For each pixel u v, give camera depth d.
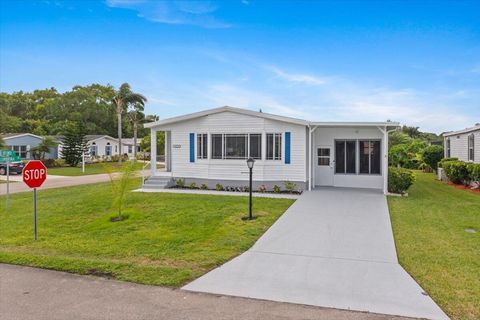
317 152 15.97
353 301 4.32
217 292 4.58
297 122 14.24
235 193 14.04
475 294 4.52
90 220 9.50
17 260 5.86
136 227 8.45
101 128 59.91
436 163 25.19
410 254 6.31
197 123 15.75
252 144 14.99
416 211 10.38
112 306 4.13
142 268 5.44
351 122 13.98
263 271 5.45
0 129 52.12
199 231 7.98
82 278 5.07
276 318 3.84
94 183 20.14
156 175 16.50
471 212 10.24
